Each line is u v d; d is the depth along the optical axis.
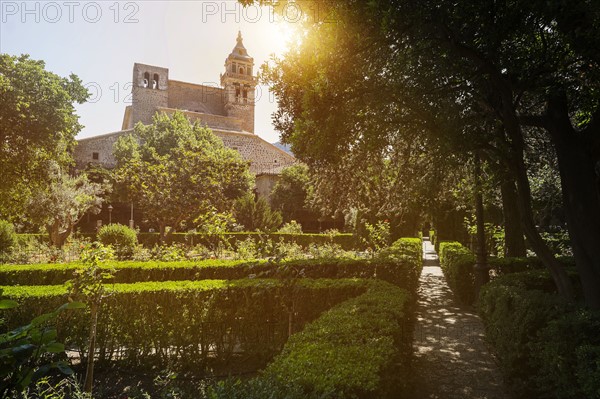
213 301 5.49
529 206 5.83
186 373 5.12
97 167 45.38
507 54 5.54
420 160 8.01
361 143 6.02
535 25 5.12
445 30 4.87
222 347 5.53
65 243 22.45
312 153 5.95
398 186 8.67
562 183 5.93
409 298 5.13
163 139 44.72
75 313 5.20
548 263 5.80
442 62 5.24
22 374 1.97
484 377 4.93
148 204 21.61
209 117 68.25
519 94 5.70
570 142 5.85
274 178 47.28
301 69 5.62
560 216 14.78
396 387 3.04
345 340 3.21
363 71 5.45
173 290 5.41
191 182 22.06
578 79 5.75
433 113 5.55
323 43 5.05
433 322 7.88
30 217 23.31
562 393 3.34
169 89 73.88
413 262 9.12
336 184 8.70
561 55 5.28
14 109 18.72
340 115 5.46
